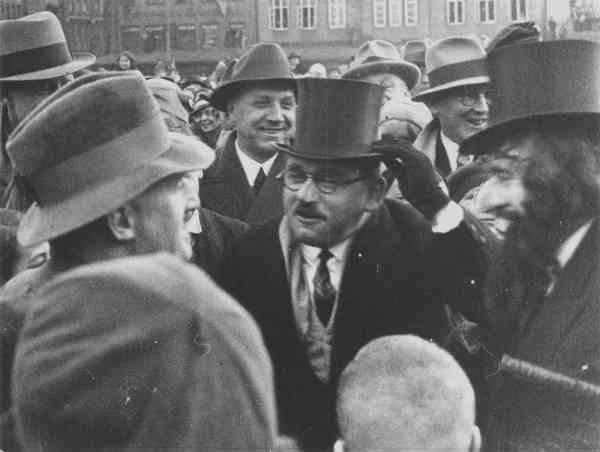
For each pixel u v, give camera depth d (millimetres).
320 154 2250
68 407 1587
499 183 2529
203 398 1562
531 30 2959
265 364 1645
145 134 1949
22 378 1654
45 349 1646
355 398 1779
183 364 1569
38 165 1925
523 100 2498
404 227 2346
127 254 1903
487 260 2324
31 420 1634
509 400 2373
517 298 2381
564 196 2457
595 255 2420
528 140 2504
